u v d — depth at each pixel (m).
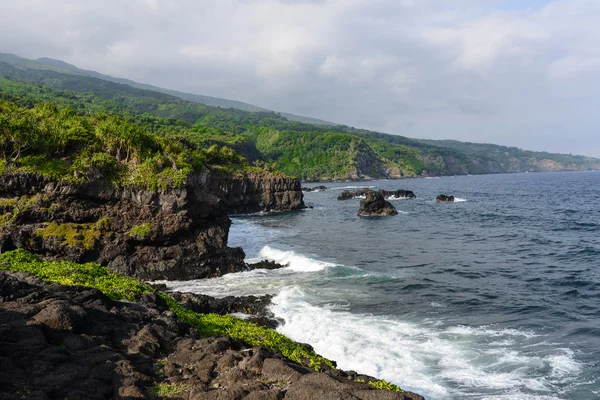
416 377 17.72
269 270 40.03
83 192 41.97
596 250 44.88
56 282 20.55
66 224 40.53
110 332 14.83
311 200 135.88
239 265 40.72
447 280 34.47
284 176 108.44
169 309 21.31
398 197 128.50
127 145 47.75
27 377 10.73
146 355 13.77
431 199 123.12
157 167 45.16
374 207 86.31
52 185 41.16
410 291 31.44
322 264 40.25
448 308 27.31
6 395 9.51
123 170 44.66
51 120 53.03
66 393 10.32
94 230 40.59
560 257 42.31
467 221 73.56
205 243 42.47
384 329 23.42
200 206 45.66
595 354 19.55
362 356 19.81
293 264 41.91
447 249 48.81
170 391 11.65
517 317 25.23
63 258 38.06
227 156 114.50
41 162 42.34
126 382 11.41
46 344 12.45
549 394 16.19
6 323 13.16
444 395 16.25
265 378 12.40
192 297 27.30
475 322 24.53
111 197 42.88
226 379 12.31
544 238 54.03
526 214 81.88
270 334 19.88
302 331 23.42
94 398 10.52
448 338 21.97
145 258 40.47
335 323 24.50
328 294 30.84
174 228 41.84
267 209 105.81
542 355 19.61
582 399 15.76
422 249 49.28
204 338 16.30
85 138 46.31
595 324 23.58
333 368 15.70
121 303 19.12
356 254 47.28
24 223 39.75
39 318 13.76
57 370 11.44
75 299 17.12
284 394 11.19
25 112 55.25
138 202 42.97
